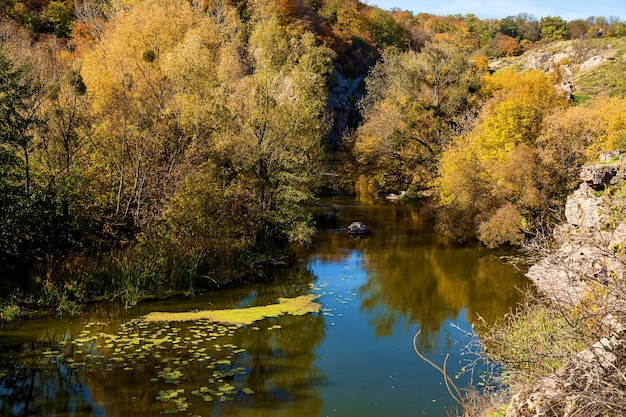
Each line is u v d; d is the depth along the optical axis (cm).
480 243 2797
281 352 1311
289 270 2198
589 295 749
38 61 2261
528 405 626
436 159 4012
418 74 4669
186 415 958
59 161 1856
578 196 1970
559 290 800
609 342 598
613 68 5641
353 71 7800
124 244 1875
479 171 2867
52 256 1628
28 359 1192
